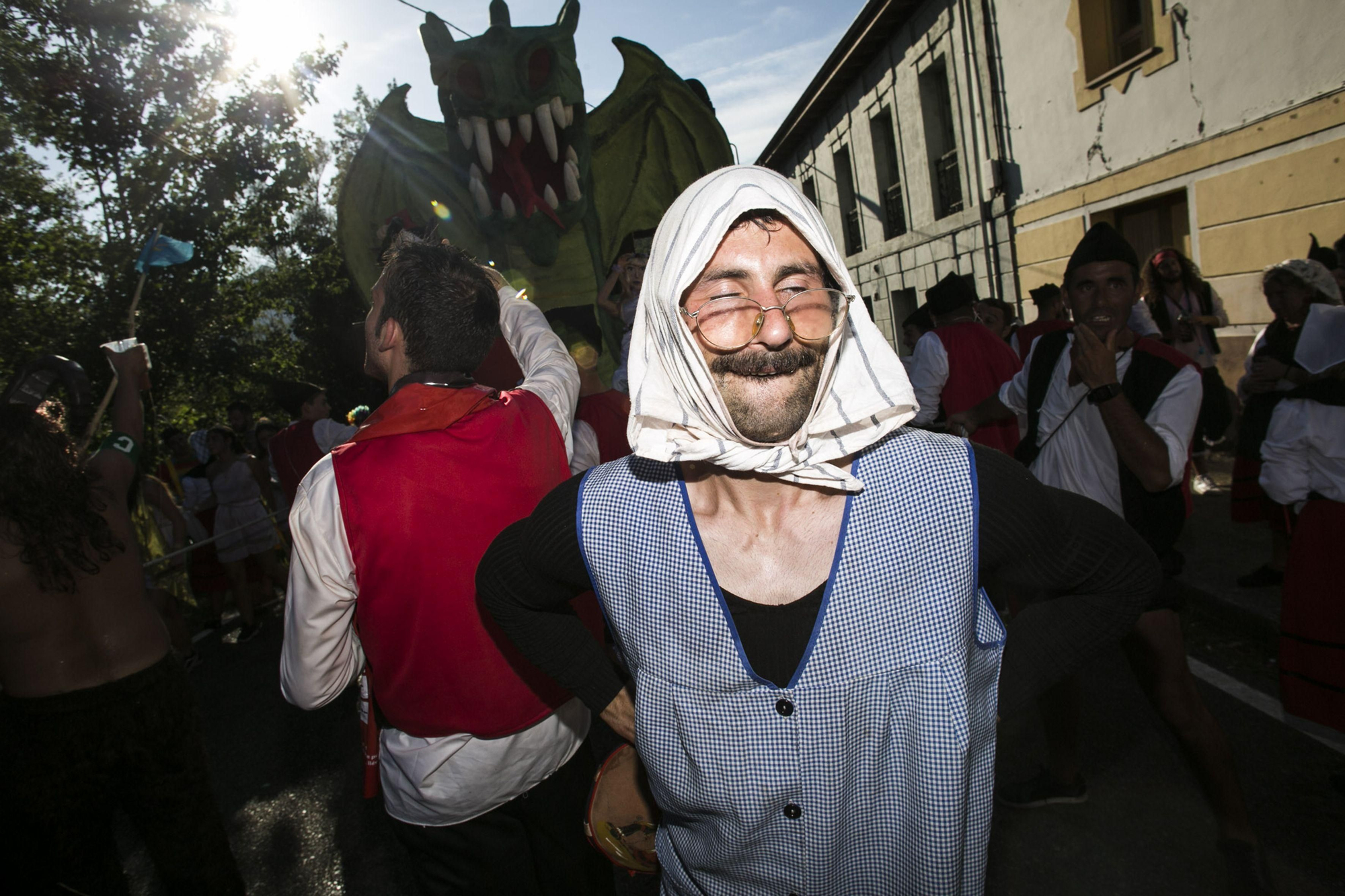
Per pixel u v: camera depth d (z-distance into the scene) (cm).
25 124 1032
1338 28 555
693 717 104
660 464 109
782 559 101
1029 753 288
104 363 1050
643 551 105
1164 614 204
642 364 105
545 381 186
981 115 1049
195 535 632
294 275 1579
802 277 95
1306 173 593
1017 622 120
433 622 151
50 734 194
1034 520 100
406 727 159
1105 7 812
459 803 161
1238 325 671
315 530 148
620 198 418
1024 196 985
